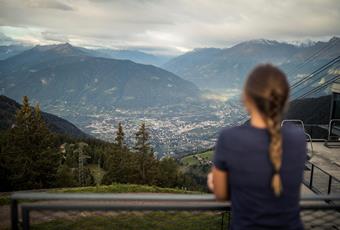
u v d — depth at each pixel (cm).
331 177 1102
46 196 322
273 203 225
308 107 6078
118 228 1057
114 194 326
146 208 349
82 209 342
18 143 3722
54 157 3816
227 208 363
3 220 1238
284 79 228
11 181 3591
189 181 7031
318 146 1800
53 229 1028
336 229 507
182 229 1123
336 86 2108
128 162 4900
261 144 225
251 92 229
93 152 8812
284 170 227
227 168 235
